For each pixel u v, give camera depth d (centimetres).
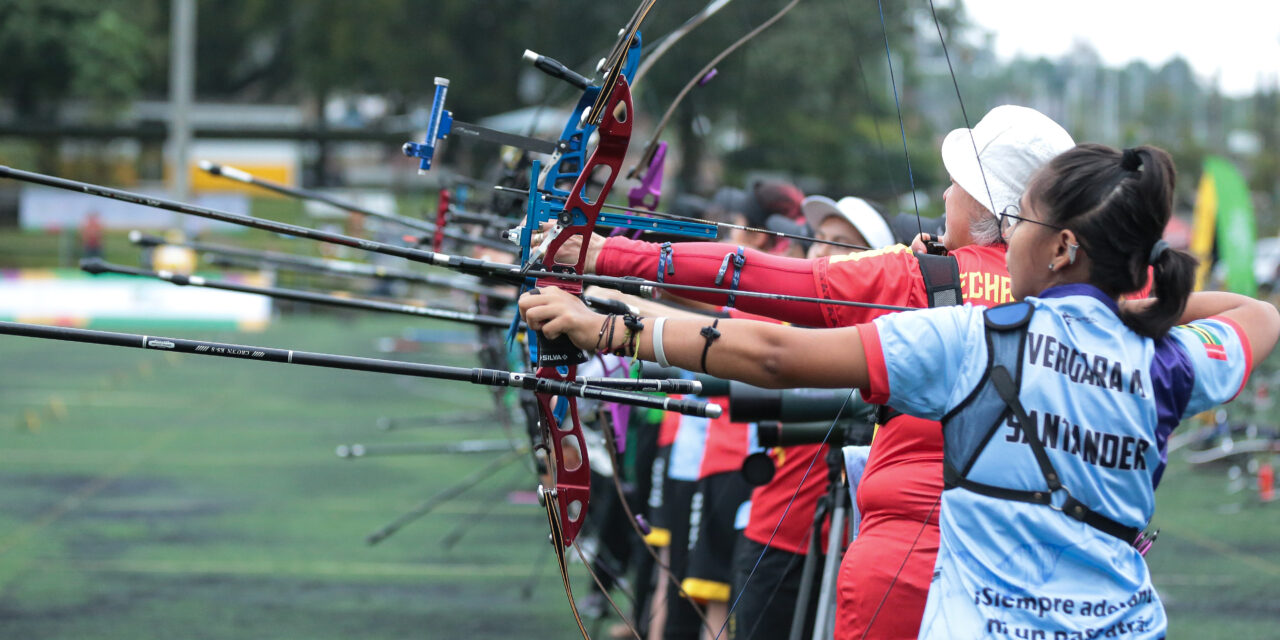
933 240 420
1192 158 5356
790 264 393
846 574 398
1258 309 347
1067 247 311
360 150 6281
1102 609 296
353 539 1000
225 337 2716
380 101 5691
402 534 1023
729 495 629
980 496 300
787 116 3700
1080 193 308
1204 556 966
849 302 366
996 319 306
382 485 1229
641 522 466
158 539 987
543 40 4722
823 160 3781
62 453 1366
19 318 2795
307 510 1105
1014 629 295
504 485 1227
